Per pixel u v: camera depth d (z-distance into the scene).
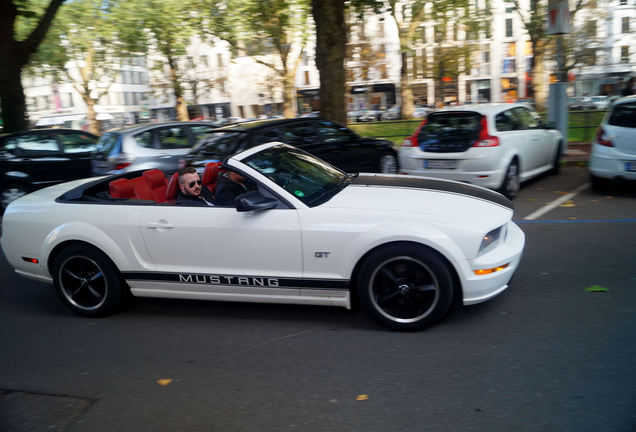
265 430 2.71
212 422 2.82
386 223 3.71
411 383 3.09
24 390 3.31
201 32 31.53
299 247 3.85
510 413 2.72
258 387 3.17
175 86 40.72
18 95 13.81
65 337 4.14
